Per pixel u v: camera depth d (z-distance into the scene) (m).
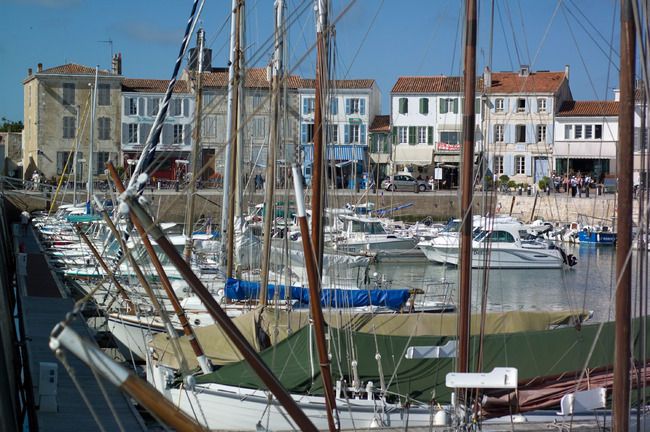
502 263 46.84
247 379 15.66
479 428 12.76
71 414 15.63
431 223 60.50
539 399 13.11
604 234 59.06
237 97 24.69
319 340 11.12
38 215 61.84
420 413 14.97
